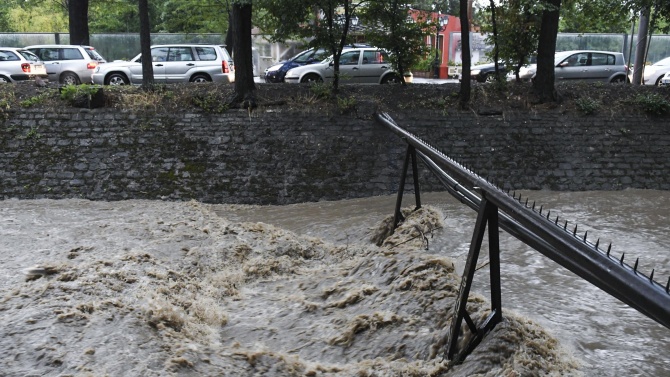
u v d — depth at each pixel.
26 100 13.86
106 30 32.75
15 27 35.12
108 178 13.25
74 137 13.56
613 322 5.40
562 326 5.27
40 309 5.06
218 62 18.09
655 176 13.80
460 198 5.60
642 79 19.00
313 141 13.70
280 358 4.65
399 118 14.12
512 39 15.59
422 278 5.71
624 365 4.61
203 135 13.65
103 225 9.03
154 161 13.45
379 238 9.10
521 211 3.70
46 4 34.72
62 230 8.79
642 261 7.63
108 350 4.49
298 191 13.30
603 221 10.16
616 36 28.00
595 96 15.03
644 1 16.02
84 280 5.86
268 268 7.29
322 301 6.05
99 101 13.88
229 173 13.39
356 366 4.68
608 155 14.00
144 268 6.55
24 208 12.14
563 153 14.01
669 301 2.64
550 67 14.67
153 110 13.84
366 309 5.59
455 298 5.25
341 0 14.59
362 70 17.91
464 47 14.34
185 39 29.05
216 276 6.94
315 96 14.48
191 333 5.20
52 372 4.21
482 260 7.21
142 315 5.18
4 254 7.54
